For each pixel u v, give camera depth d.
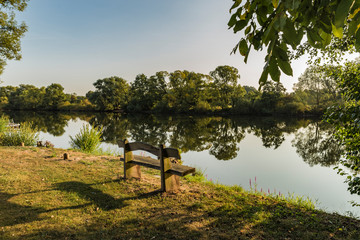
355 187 3.69
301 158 13.94
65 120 44.81
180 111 61.50
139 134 25.27
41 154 8.01
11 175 5.49
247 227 3.46
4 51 14.09
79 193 4.62
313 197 7.29
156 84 68.19
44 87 90.19
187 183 5.61
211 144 19.31
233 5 1.59
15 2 13.26
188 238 3.14
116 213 3.85
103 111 84.88
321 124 35.06
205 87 60.28
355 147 3.71
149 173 6.44
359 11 1.05
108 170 6.32
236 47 1.59
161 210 3.99
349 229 3.45
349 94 3.81
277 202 4.57
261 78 1.33
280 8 1.29
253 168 11.42
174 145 18.75
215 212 3.93
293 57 7.66
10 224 3.36
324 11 1.31
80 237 3.12
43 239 3.03
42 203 4.11
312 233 3.29
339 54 6.40
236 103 55.09
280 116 49.25
